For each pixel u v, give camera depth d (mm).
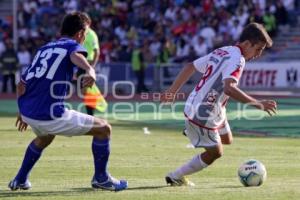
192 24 84125
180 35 83188
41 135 22547
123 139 37656
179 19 85875
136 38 83750
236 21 82938
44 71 21828
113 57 80438
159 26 83625
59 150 32875
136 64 73625
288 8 89500
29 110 21922
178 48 81750
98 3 89562
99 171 22656
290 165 28500
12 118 50344
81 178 25188
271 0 86938
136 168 27734
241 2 84938
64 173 26328
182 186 23500
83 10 89188
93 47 42844
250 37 22406
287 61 78938
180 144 35625
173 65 75438
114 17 87062
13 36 85875
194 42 82250
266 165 28469
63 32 22516
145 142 36406
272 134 40625
